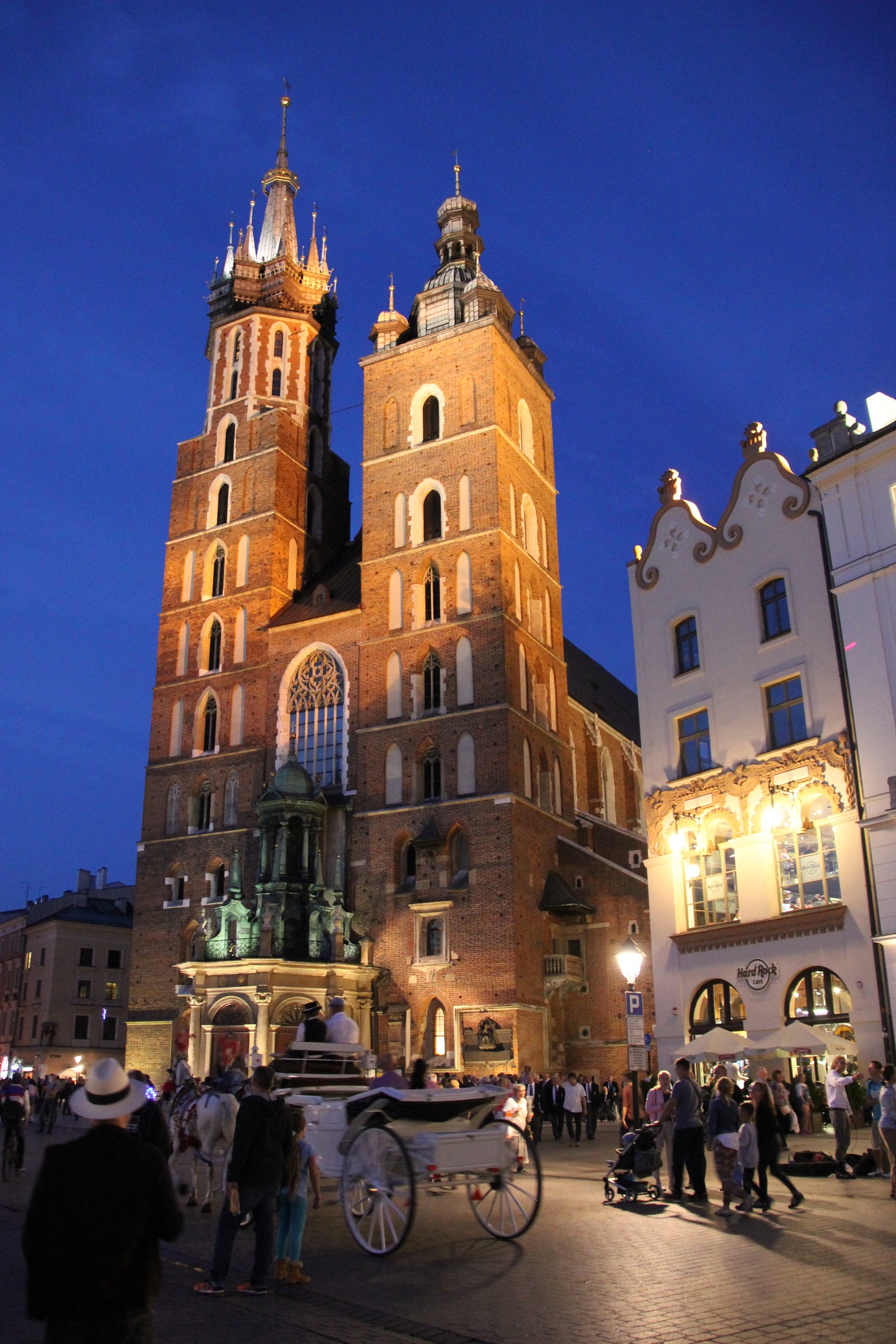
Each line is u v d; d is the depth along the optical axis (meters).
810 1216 17.98
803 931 32.22
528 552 60.47
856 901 30.92
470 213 69.19
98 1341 6.50
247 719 61.84
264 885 51.91
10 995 101.62
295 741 60.19
